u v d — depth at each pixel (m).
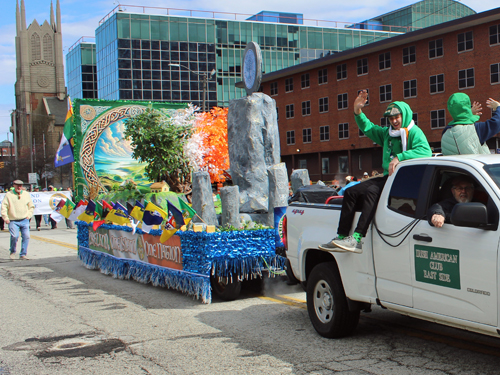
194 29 69.62
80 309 7.80
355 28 81.12
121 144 16.03
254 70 10.60
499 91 38.59
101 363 5.28
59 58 122.81
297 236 6.41
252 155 10.17
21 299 8.69
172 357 5.38
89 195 15.74
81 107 15.70
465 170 4.57
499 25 38.44
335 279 5.73
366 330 6.20
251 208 10.07
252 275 7.91
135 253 9.69
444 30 40.97
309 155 55.72
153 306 7.82
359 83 48.84
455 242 4.34
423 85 43.38
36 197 23.98
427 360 5.02
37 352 5.73
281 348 5.55
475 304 4.19
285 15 78.31
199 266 7.63
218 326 6.55
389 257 5.03
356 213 5.43
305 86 54.97
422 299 4.67
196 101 69.94
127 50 67.06
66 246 16.78
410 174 5.07
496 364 4.84
